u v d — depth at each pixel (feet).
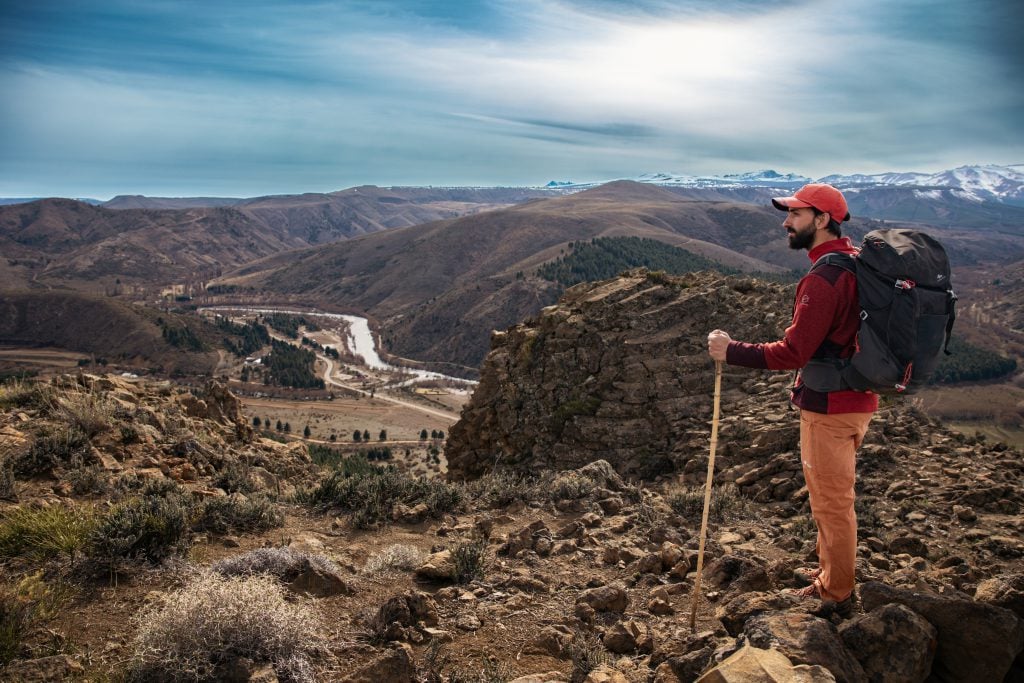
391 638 18.16
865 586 16.58
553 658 17.89
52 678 15.21
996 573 25.23
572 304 67.72
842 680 13.62
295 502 34.47
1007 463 38.17
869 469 39.73
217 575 18.34
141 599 19.47
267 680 15.02
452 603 21.08
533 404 60.90
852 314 14.64
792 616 15.58
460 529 30.40
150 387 56.90
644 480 49.39
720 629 18.07
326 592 21.34
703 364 57.00
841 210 15.43
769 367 15.80
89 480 29.81
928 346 13.83
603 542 27.86
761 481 40.04
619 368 58.95
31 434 34.86
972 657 14.56
